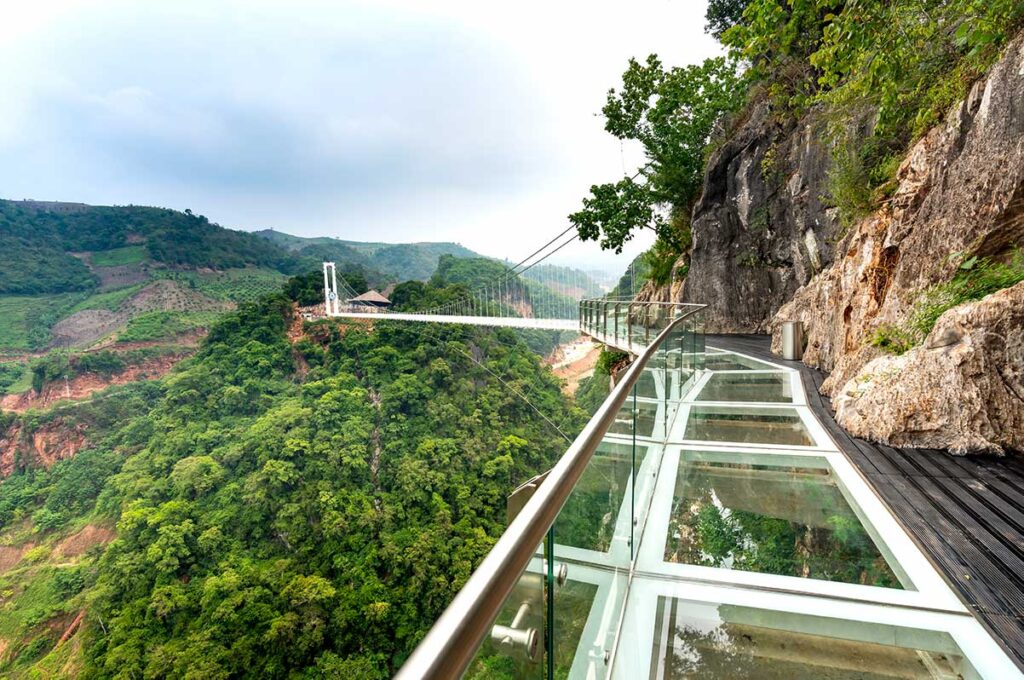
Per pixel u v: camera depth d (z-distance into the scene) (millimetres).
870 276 4852
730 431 3426
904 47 3768
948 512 2148
